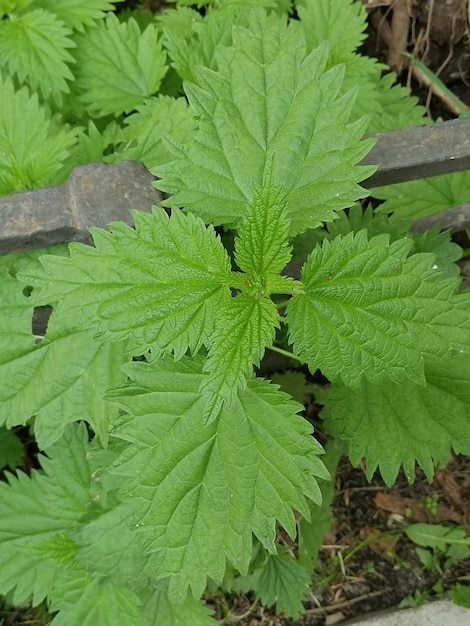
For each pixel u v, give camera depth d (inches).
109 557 11.0
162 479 8.0
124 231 7.5
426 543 14.9
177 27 14.7
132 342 7.4
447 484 15.6
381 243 7.8
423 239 12.3
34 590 12.2
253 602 14.7
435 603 14.4
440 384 10.5
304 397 14.5
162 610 12.6
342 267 7.9
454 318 7.7
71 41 13.7
